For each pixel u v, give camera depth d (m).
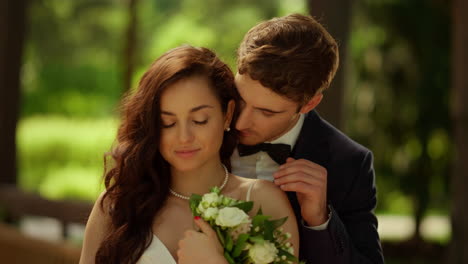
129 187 2.05
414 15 9.86
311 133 2.35
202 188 2.10
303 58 2.05
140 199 2.05
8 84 6.40
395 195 10.50
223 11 18.23
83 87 19.23
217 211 1.82
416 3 9.86
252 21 17.94
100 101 19.16
